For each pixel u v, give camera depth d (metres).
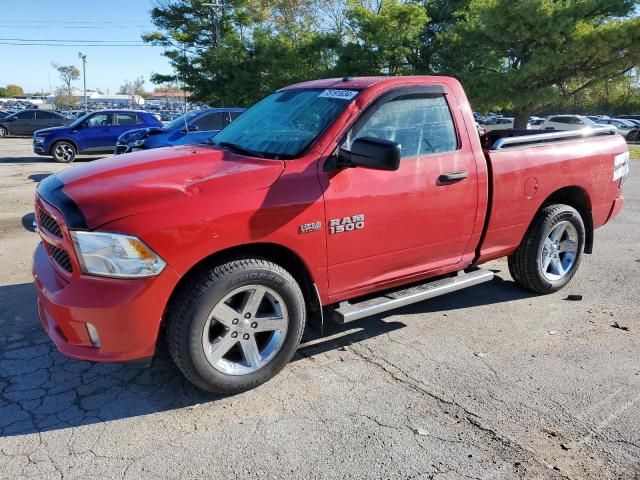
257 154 3.63
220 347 3.20
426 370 3.66
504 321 4.45
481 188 4.13
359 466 2.72
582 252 5.18
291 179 3.27
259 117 4.23
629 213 8.79
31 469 2.69
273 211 3.17
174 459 2.77
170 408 3.23
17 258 6.04
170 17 39.25
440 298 4.96
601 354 3.89
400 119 3.77
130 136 13.12
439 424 3.06
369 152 3.12
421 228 3.85
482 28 19.25
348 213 3.46
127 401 3.30
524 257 4.79
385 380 3.53
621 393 3.38
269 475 2.65
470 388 3.43
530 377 3.56
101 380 3.54
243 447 2.87
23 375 3.58
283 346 3.41
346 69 23.91
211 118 11.74
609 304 4.83
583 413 3.17
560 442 2.90
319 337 4.16
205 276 3.05
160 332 3.32
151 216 2.88
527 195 4.48
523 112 21.34
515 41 19.14
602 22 18.91
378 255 3.70
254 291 3.23
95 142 16.95
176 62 31.73
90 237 2.84
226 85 28.73
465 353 3.90
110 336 2.90
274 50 26.45
